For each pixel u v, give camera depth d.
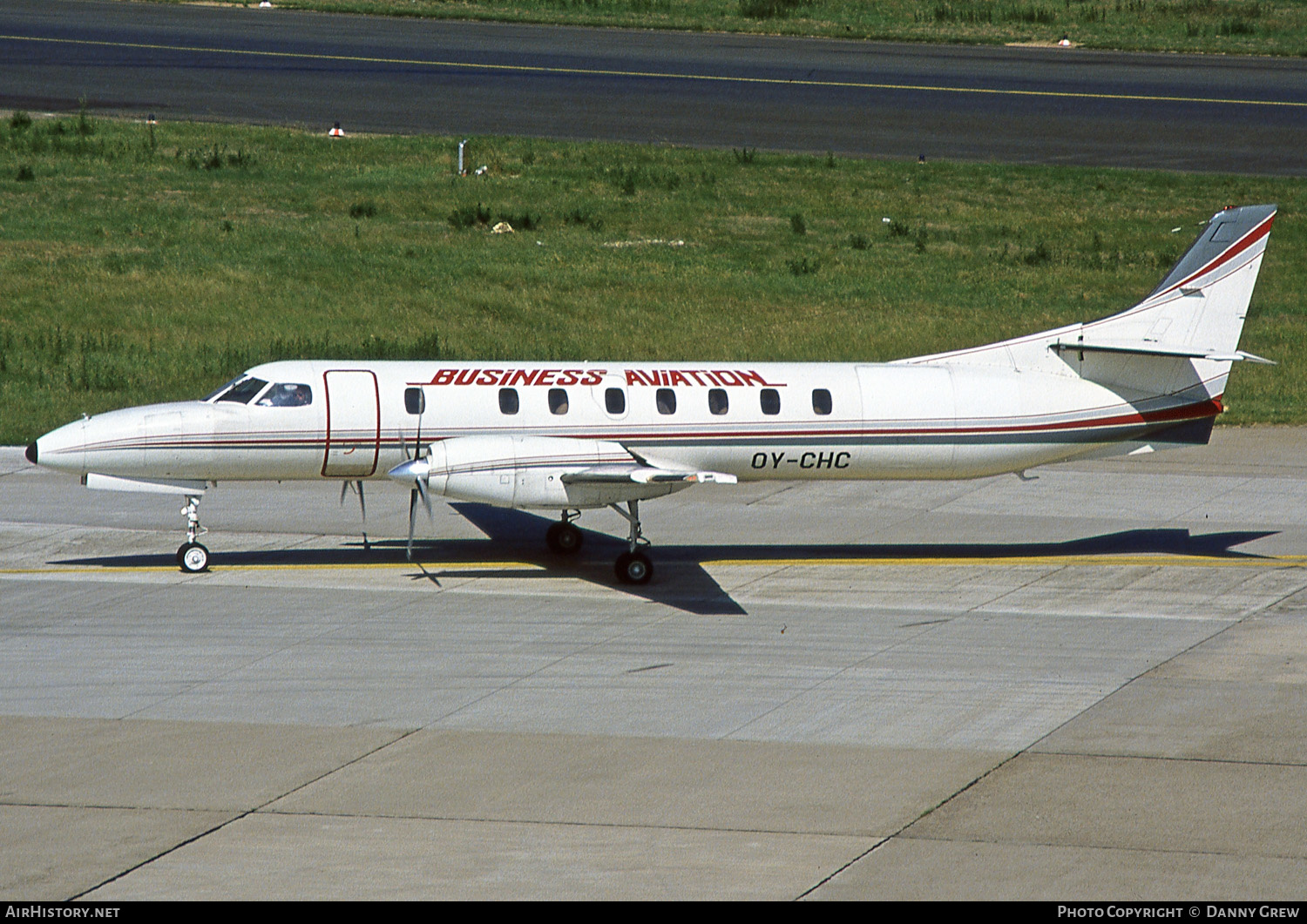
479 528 99.00
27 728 60.06
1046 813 52.47
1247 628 76.81
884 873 47.50
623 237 185.50
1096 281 174.88
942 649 72.75
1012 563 91.00
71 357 139.62
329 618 76.88
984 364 90.88
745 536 97.75
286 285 162.75
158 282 161.00
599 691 65.75
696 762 57.25
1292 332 163.25
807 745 59.12
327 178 199.75
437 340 147.25
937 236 190.75
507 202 194.12
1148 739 60.09
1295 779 55.72
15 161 197.38
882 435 88.44
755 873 47.47
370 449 84.50
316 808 52.47
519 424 85.00
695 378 87.25
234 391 84.25
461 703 63.97
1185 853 49.19
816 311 162.12
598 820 51.62
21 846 48.97
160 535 94.81
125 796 53.31
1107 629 76.62
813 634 75.31
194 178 196.88
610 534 97.94
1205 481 114.12
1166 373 91.31
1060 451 91.44
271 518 100.19
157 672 67.56
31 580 83.38
